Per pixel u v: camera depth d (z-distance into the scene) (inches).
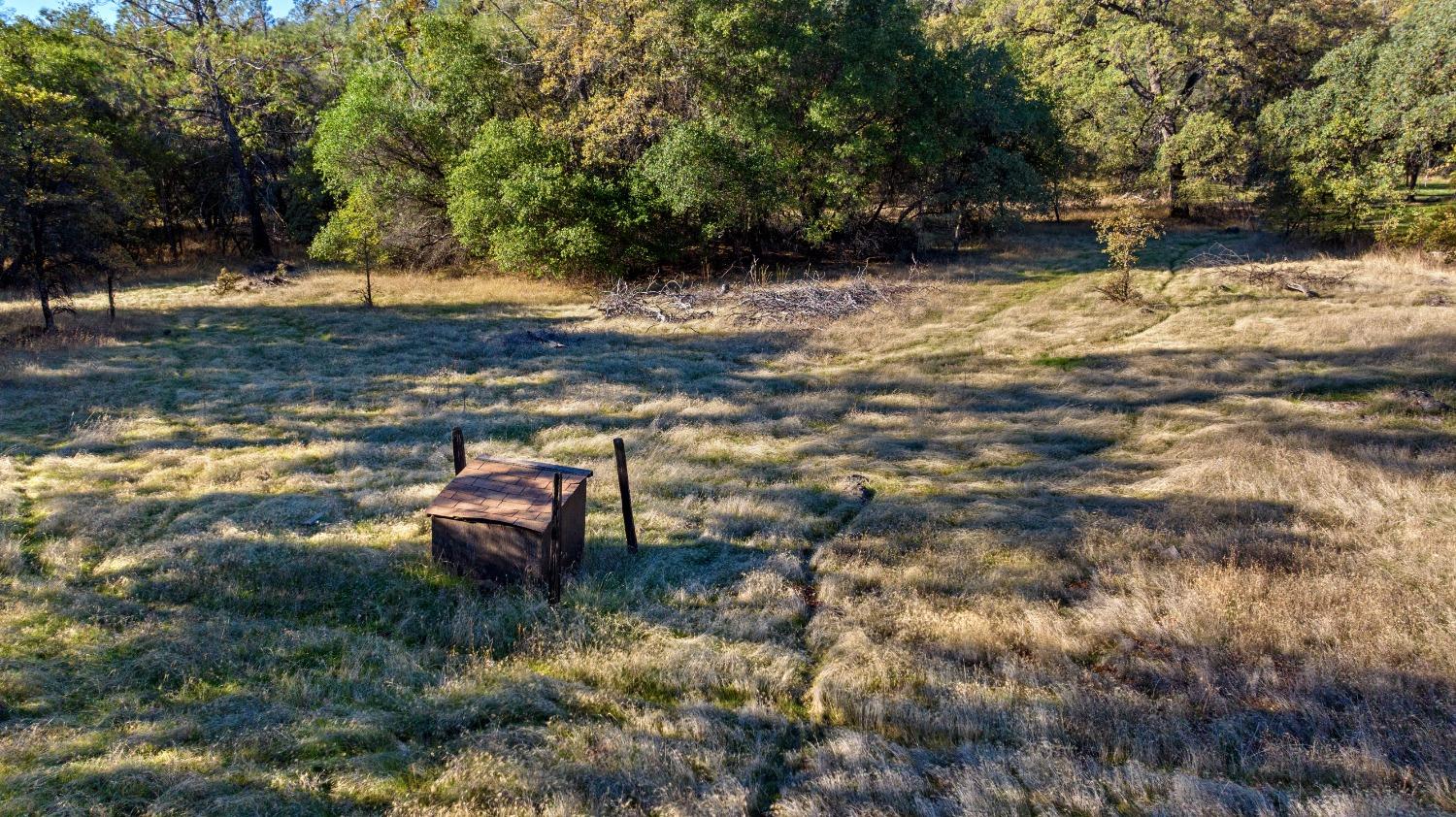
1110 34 1406.3
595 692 238.7
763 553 338.0
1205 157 1254.9
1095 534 335.0
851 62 946.1
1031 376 600.7
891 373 620.1
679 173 894.4
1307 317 687.7
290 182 1362.0
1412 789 187.9
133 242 1195.3
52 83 1131.3
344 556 320.5
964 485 405.4
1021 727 216.1
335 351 697.6
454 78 1002.7
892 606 287.3
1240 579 286.0
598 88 967.0
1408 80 1010.1
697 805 185.0
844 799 189.2
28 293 927.0
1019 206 1173.7
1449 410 457.7
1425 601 271.6
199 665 245.3
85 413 514.9
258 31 1409.9
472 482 315.9
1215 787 185.8
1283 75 1455.5
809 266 1054.4
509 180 925.8
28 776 184.1
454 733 218.2
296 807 179.9
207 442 470.9
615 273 984.3
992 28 1668.3
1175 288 842.8
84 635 261.9
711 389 590.6
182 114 1280.8
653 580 314.2
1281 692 227.1
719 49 909.2
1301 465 390.6
